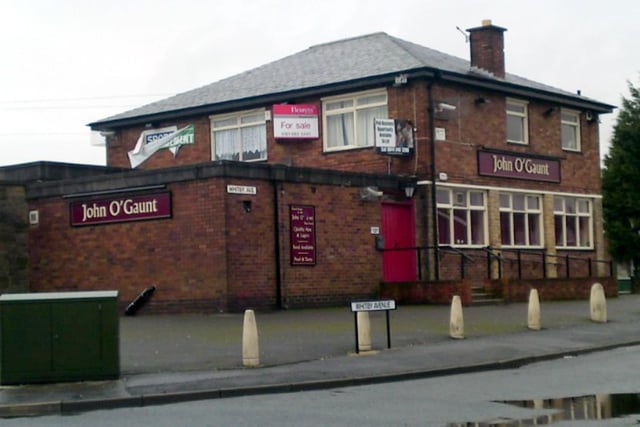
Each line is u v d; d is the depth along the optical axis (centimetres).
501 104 3222
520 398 1302
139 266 2547
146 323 2253
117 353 1516
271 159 3200
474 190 3088
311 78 3177
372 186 2775
